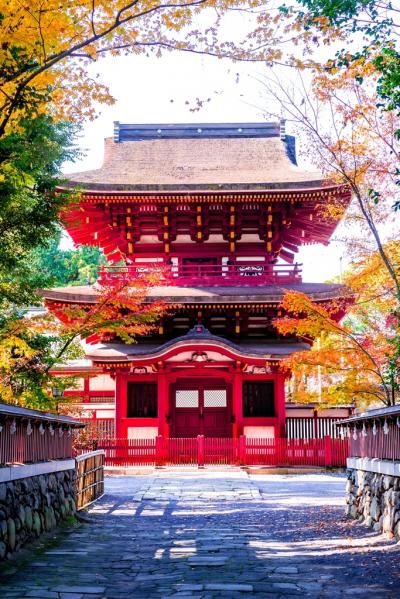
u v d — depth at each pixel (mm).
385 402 25828
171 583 8961
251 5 10969
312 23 11180
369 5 11266
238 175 42062
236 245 41188
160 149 47281
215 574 9625
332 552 11633
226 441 35562
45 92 12406
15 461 12188
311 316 25516
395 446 13164
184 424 38031
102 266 39156
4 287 18875
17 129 12875
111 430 40875
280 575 9531
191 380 38375
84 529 15195
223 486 26562
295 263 40375
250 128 49156
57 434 15836
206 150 47156
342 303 25547
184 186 38000
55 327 20312
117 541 13234
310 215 39781
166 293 38125
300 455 35625
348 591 8422
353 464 16953
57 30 10812
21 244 18469
